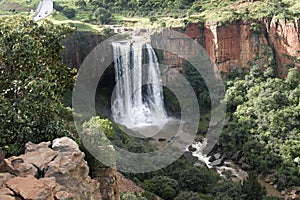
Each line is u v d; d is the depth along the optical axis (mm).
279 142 37562
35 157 9250
